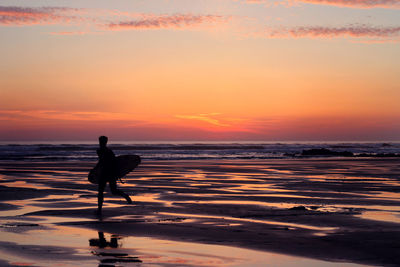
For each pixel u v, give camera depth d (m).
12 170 27.16
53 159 45.94
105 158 10.98
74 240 7.51
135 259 6.23
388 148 127.88
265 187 17.36
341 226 8.91
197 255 6.51
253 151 87.56
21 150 83.88
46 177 21.95
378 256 6.45
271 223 9.27
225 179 21.03
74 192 15.27
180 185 17.97
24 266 5.74
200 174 24.25
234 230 8.47
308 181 20.11
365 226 8.92
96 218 9.87
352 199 13.62
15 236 7.77
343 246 7.10
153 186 17.48
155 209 11.31
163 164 34.97
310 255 6.51
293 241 7.48
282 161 42.91
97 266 5.81
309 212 10.78
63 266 5.78
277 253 6.65
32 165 33.16
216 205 12.12
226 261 6.16
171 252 6.68
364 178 21.95
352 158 54.62
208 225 9.02
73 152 71.75
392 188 16.97
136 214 10.47
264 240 7.57
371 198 13.88
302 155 66.81
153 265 5.90
